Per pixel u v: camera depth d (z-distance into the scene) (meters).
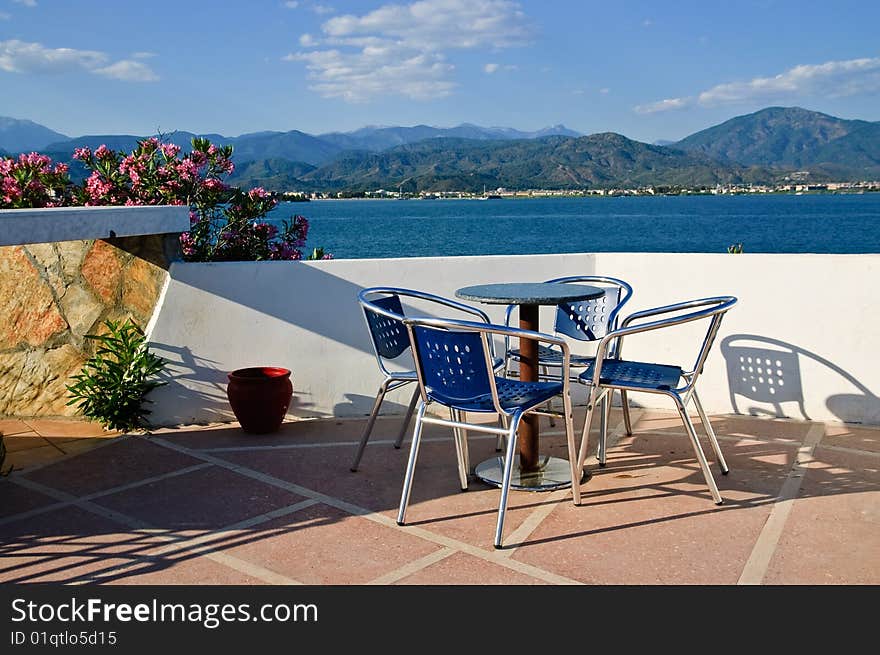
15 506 3.59
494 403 3.22
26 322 4.99
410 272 5.31
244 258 6.95
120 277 5.00
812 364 4.96
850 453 4.30
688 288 5.29
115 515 3.48
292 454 4.41
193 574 2.90
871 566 2.91
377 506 3.60
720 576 2.85
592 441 4.65
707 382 5.29
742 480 3.89
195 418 5.05
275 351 5.14
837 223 80.06
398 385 4.21
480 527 3.33
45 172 6.34
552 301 3.55
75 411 5.04
